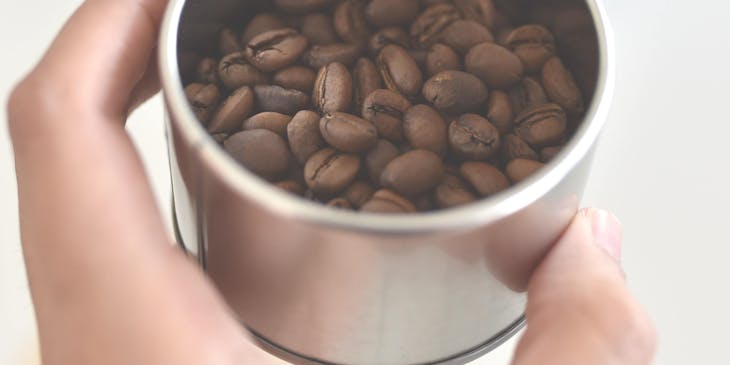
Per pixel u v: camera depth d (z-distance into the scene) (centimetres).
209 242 22
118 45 23
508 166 23
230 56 25
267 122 24
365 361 23
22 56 29
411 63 25
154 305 20
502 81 25
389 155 23
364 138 23
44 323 21
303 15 26
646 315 22
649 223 28
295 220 19
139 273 20
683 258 28
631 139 28
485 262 21
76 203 21
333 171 23
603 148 28
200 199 21
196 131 20
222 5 24
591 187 28
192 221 23
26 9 30
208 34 25
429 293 21
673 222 28
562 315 22
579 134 20
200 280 21
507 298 23
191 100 24
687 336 27
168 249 21
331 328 22
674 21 29
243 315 23
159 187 29
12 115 22
